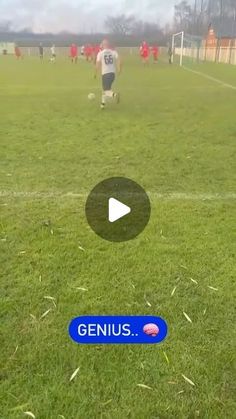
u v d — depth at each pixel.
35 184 5.54
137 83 21.31
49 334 2.79
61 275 3.44
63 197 5.07
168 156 6.92
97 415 2.23
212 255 3.77
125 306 3.07
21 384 2.40
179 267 3.58
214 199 5.08
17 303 3.09
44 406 2.27
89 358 2.60
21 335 2.78
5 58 59.31
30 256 3.72
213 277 3.44
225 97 15.36
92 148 7.43
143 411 2.25
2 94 16.39
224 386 2.41
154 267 3.57
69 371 2.50
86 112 11.73
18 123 10.07
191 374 2.49
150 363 2.56
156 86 19.72
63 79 23.86
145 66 39.19
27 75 27.20
